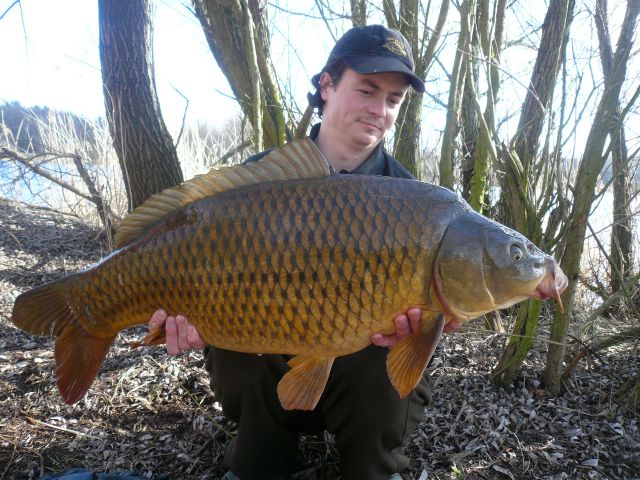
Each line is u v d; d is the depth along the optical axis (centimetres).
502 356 142
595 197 134
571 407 134
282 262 81
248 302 82
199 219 84
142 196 251
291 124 200
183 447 117
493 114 152
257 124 164
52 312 91
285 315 82
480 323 179
